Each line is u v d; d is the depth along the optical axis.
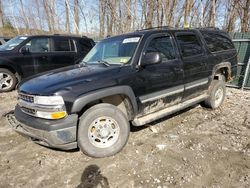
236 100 6.19
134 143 3.78
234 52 5.68
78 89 3.01
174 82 4.08
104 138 3.33
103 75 3.27
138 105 3.58
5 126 4.55
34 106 3.03
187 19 13.45
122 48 3.92
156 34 3.96
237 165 3.17
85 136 3.17
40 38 7.76
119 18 17.73
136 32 4.12
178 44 4.27
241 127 4.36
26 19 25.70
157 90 3.83
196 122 4.63
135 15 16.27
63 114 2.94
